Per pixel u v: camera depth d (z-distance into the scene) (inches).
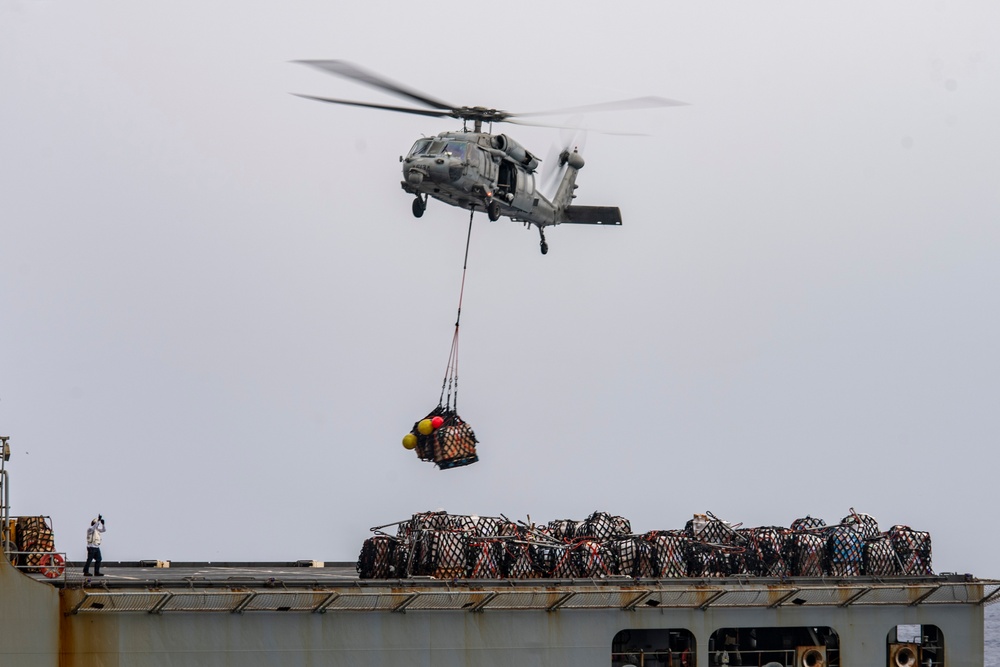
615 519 3508.9
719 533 3484.3
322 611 2898.6
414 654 2967.5
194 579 2957.7
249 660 2844.5
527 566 3230.8
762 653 3336.6
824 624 3282.5
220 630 2832.2
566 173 5029.5
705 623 3189.0
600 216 5093.5
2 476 2819.9
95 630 2753.4
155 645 2787.9
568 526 3535.9
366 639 2933.1
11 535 2992.1
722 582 3250.5
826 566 3489.2
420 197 4303.6
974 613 3400.6
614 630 3117.6
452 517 3329.2
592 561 3260.3
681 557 3361.2
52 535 3088.1
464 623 3006.9
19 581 2723.9
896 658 3344.0
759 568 3425.2
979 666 3393.2
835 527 3580.2
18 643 2714.1
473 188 4244.6
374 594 2930.6
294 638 2881.4
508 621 3034.0
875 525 3627.0
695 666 3184.1
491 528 3319.4
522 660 3038.9
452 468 3612.2
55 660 2728.8
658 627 3149.6
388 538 3297.2
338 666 2906.0
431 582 3029.0
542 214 4849.9
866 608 3314.5
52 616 2736.2
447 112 4345.5
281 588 2908.5
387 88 4099.4
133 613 2778.1
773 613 3245.6
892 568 3513.8
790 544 3501.5
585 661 3088.1
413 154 4224.9
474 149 4237.2
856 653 3307.1
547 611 3063.5
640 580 3203.7
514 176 4478.3
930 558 3570.4
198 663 2812.5
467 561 3213.6
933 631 3440.0
